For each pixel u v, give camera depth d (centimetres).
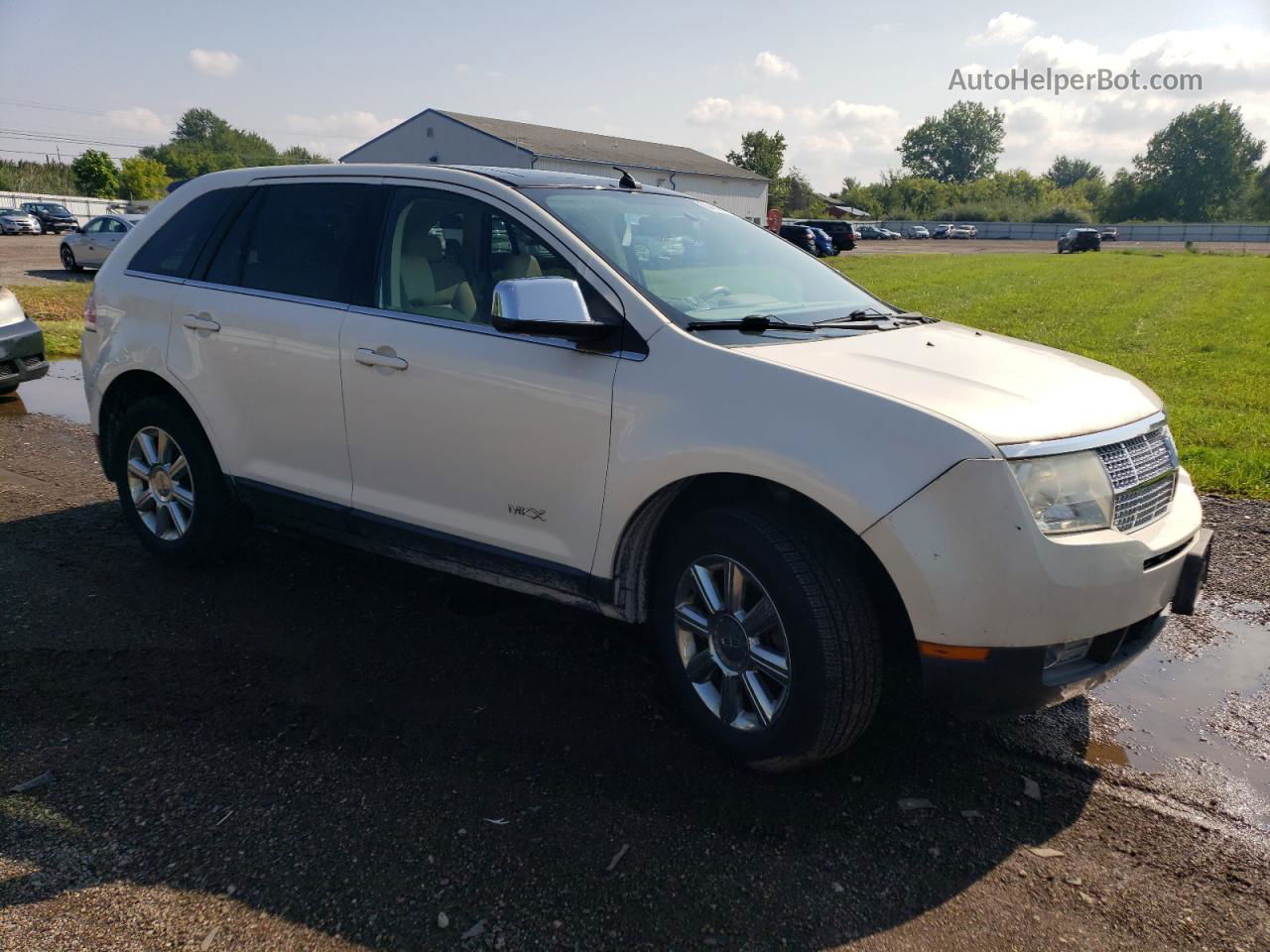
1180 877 267
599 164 5069
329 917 242
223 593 438
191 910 243
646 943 237
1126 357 1305
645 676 373
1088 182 14200
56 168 7781
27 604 420
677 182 5634
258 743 319
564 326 308
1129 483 288
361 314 378
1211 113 11406
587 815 285
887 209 11800
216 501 440
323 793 292
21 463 648
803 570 282
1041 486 266
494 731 330
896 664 387
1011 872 267
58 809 281
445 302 362
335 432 387
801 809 292
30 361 845
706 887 257
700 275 363
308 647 389
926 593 264
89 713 334
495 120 5309
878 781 308
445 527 363
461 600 440
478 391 341
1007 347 351
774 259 407
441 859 264
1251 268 3788
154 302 447
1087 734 342
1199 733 345
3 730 322
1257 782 314
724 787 302
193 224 450
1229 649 413
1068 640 270
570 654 389
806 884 260
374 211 390
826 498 272
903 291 2580
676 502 332
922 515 263
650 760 315
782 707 292
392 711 341
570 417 322
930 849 276
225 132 14775
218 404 423
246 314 410
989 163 15050
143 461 466
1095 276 3238
